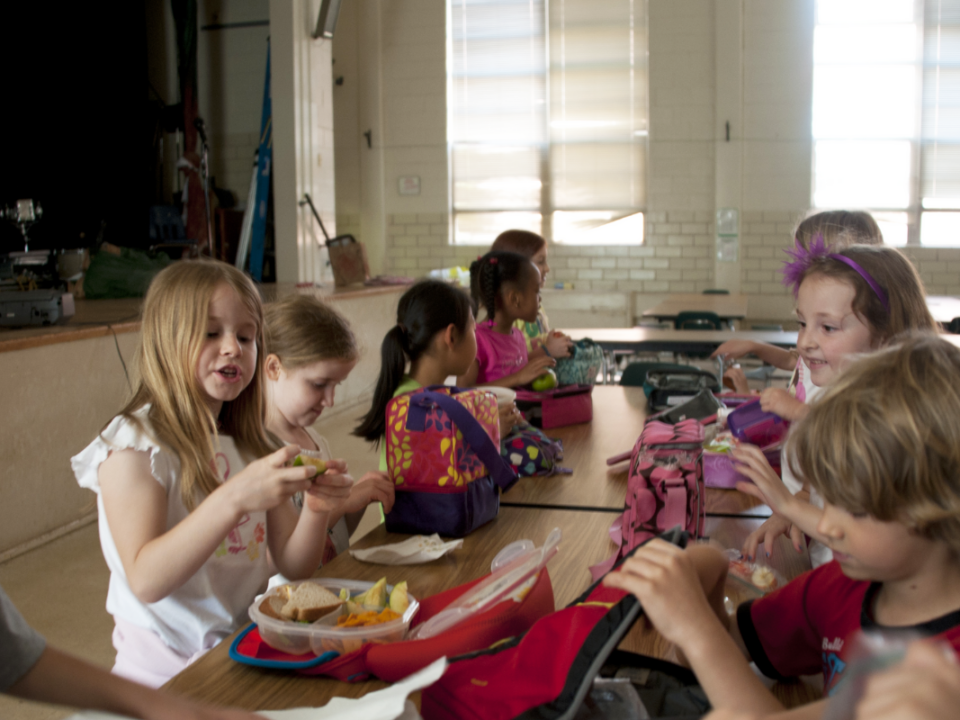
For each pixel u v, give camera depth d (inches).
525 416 96.2
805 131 317.7
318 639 39.0
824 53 314.8
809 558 53.1
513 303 101.3
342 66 350.0
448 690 32.2
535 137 340.2
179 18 304.7
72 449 137.4
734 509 63.8
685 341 189.3
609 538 57.1
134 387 49.1
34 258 228.7
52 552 127.5
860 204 319.9
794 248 64.9
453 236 353.4
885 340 51.6
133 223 306.2
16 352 125.1
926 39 309.4
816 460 29.1
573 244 342.0
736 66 318.3
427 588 48.9
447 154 346.0
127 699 31.4
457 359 72.9
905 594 30.6
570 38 331.6
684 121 326.0
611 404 110.1
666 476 50.0
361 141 352.5
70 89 275.7
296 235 277.9
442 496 57.2
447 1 339.0
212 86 324.8
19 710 83.3
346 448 193.9
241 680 38.3
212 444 49.0
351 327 64.1
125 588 47.2
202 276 47.0
